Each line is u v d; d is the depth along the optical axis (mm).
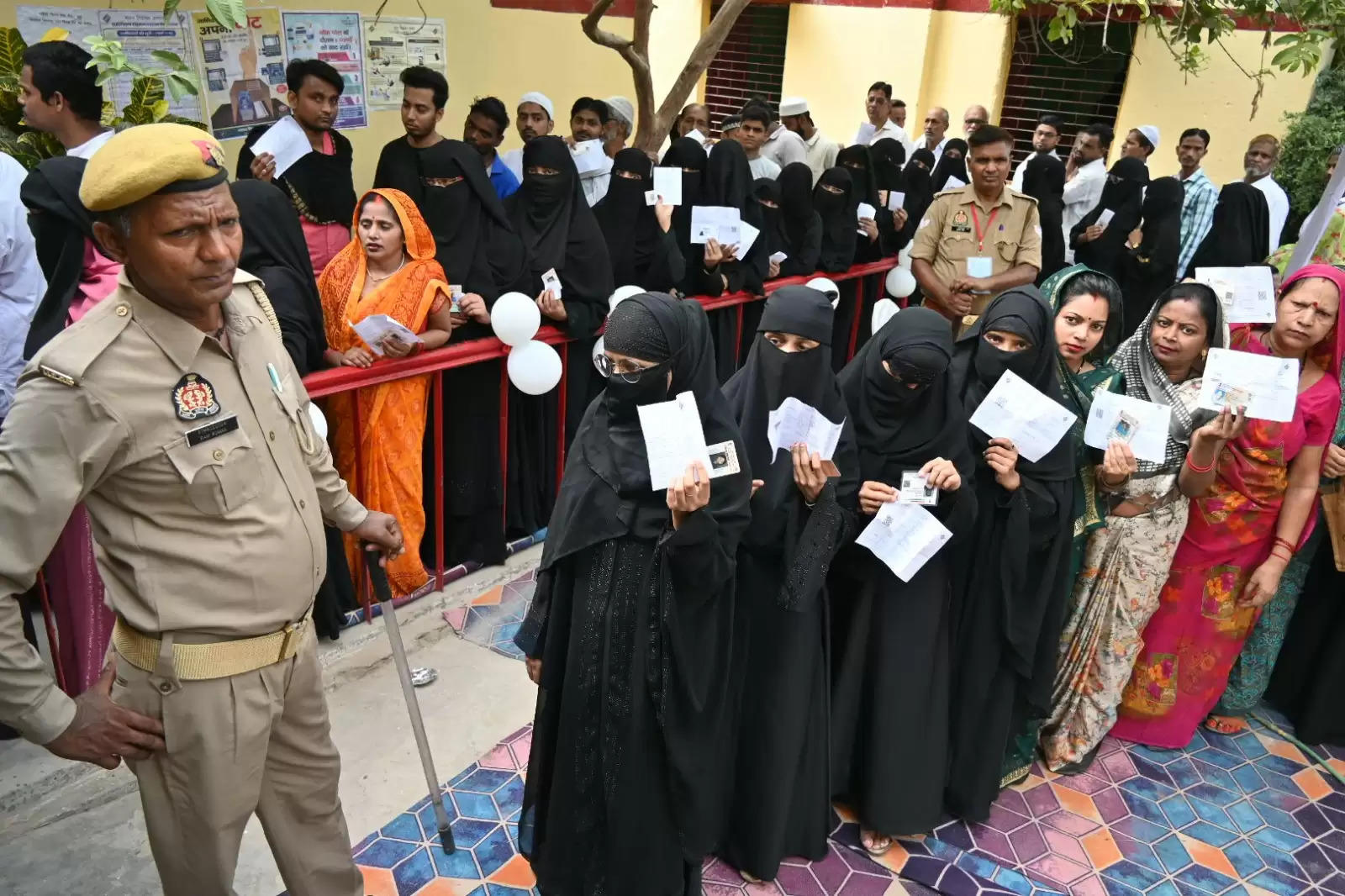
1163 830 2971
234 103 4844
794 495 2400
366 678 3301
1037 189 6508
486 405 3799
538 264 4039
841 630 2744
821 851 2727
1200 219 7402
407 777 2900
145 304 1667
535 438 4137
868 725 2707
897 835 2725
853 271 6051
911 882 2699
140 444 1661
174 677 1771
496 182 4996
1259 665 3395
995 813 3000
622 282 4652
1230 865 2846
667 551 2021
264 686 1889
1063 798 3090
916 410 2545
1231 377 2719
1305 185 8039
